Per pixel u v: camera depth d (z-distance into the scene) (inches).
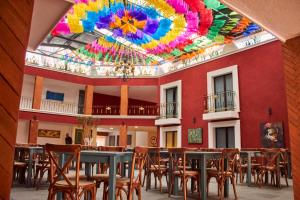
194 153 176.4
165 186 236.7
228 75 436.8
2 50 83.8
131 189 129.3
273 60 373.1
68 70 570.3
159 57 557.6
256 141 374.0
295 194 155.8
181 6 347.3
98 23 417.1
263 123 369.4
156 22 401.7
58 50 547.5
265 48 385.4
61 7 187.0
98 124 569.6
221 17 359.3
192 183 204.1
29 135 502.0
